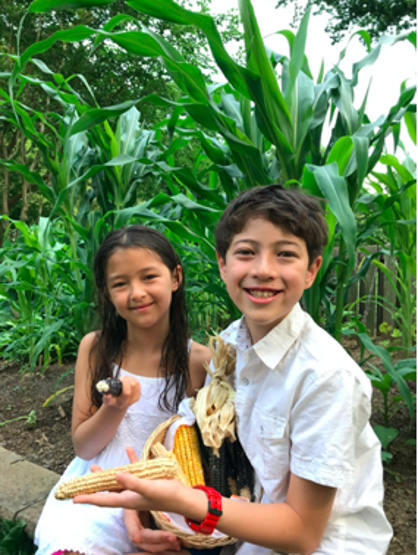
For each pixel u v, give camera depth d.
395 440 1.88
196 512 0.85
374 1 12.81
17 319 3.23
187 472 1.04
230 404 1.04
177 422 1.13
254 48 1.47
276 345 0.94
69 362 3.19
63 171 2.38
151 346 1.34
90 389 1.34
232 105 1.93
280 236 0.87
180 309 1.37
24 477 1.77
